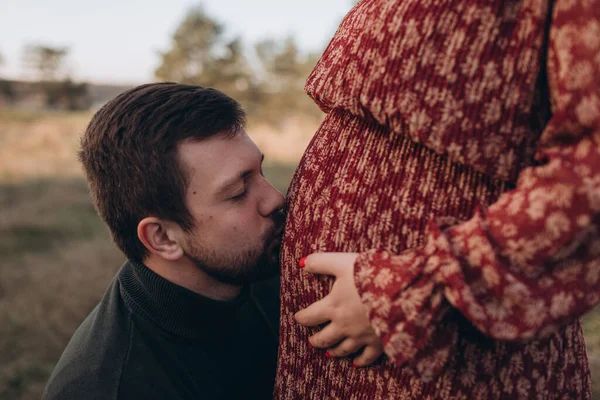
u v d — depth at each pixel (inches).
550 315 27.1
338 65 35.7
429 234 29.3
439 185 31.9
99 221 237.6
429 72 29.9
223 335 45.4
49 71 1492.4
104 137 40.9
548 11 27.8
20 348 115.2
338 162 36.4
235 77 1014.4
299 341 40.2
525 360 31.8
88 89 1517.0
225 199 39.7
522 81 28.8
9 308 131.9
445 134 29.9
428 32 29.9
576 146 26.2
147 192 39.9
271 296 54.2
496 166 29.9
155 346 41.6
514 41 28.7
